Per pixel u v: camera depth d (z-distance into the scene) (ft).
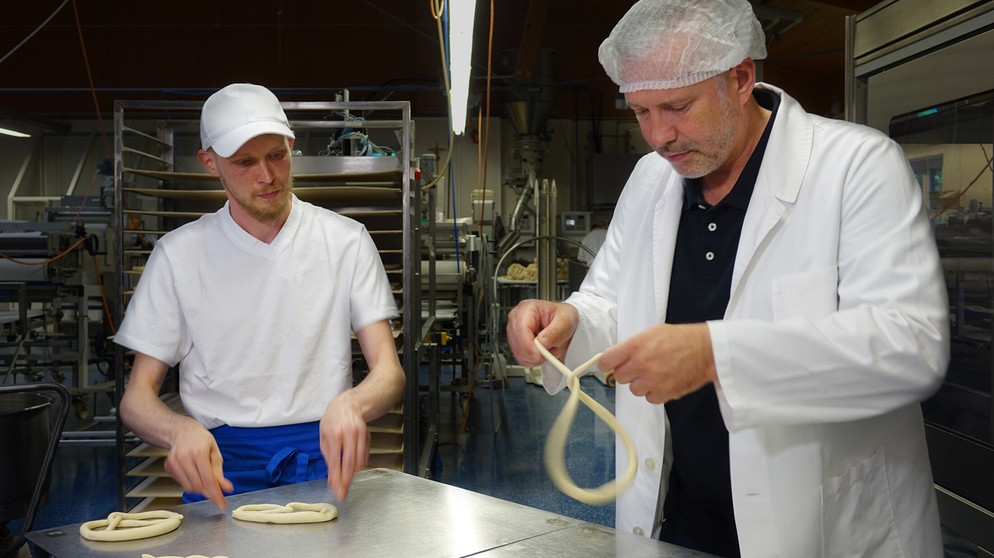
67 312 23.63
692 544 4.70
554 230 22.65
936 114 6.49
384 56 30.99
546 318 4.81
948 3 6.19
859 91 7.70
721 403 3.57
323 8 30.68
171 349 5.89
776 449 4.00
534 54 25.49
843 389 3.55
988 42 5.76
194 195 9.73
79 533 4.00
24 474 7.44
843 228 4.03
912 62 6.82
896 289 3.69
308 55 30.86
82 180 30.96
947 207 6.45
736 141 4.26
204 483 4.48
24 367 19.11
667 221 4.72
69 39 30.32
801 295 4.03
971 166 6.06
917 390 3.54
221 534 3.96
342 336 6.09
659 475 4.58
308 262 5.95
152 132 30.91
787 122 4.35
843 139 4.20
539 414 19.08
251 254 5.84
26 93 30.53
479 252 20.63
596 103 32.83
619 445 4.91
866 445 4.09
